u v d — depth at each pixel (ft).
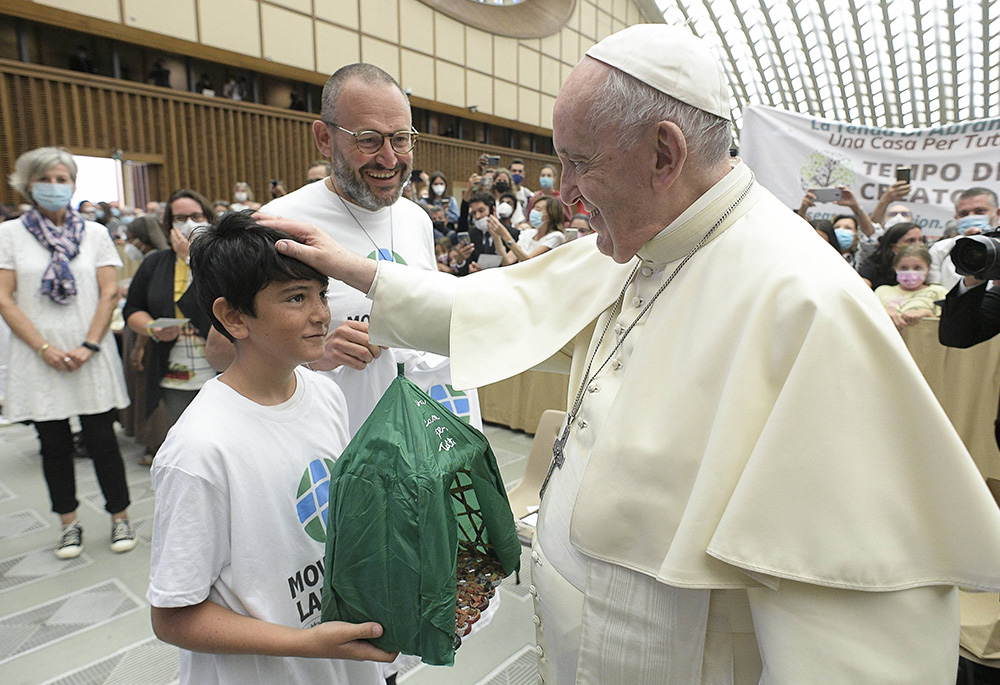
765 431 2.23
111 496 9.02
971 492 2.20
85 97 28.60
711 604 2.57
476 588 3.29
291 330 3.18
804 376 2.21
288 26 34.55
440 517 2.77
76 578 8.30
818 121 13.41
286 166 36.19
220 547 3.04
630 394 2.67
